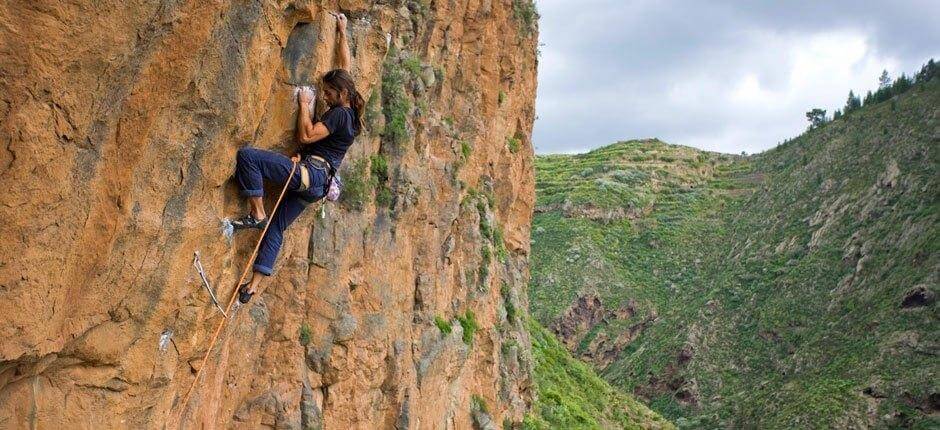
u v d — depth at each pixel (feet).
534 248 442.91
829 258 336.49
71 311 16.85
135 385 19.51
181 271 19.58
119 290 17.93
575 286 403.95
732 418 277.44
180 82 17.30
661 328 369.71
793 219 398.83
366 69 29.12
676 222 473.26
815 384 261.85
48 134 14.56
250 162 20.89
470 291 73.05
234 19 18.69
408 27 53.98
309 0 22.03
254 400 35.01
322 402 40.47
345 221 41.57
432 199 56.54
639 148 612.70
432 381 55.57
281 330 36.35
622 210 481.46
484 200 81.61
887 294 284.00
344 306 40.68
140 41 15.90
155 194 17.97
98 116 15.69
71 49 14.49
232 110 19.24
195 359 22.56
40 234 14.97
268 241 22.89
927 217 301.63
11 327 14.90
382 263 46.73
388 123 47.70
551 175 552.41
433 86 63.41
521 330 104.27
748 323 333.01
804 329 304.91
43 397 17.26
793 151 523.70
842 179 392.68
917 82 444.96
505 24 94.48
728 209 489.67
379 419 47.44
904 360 246.68
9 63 13.57
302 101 22.67
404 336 51.24
